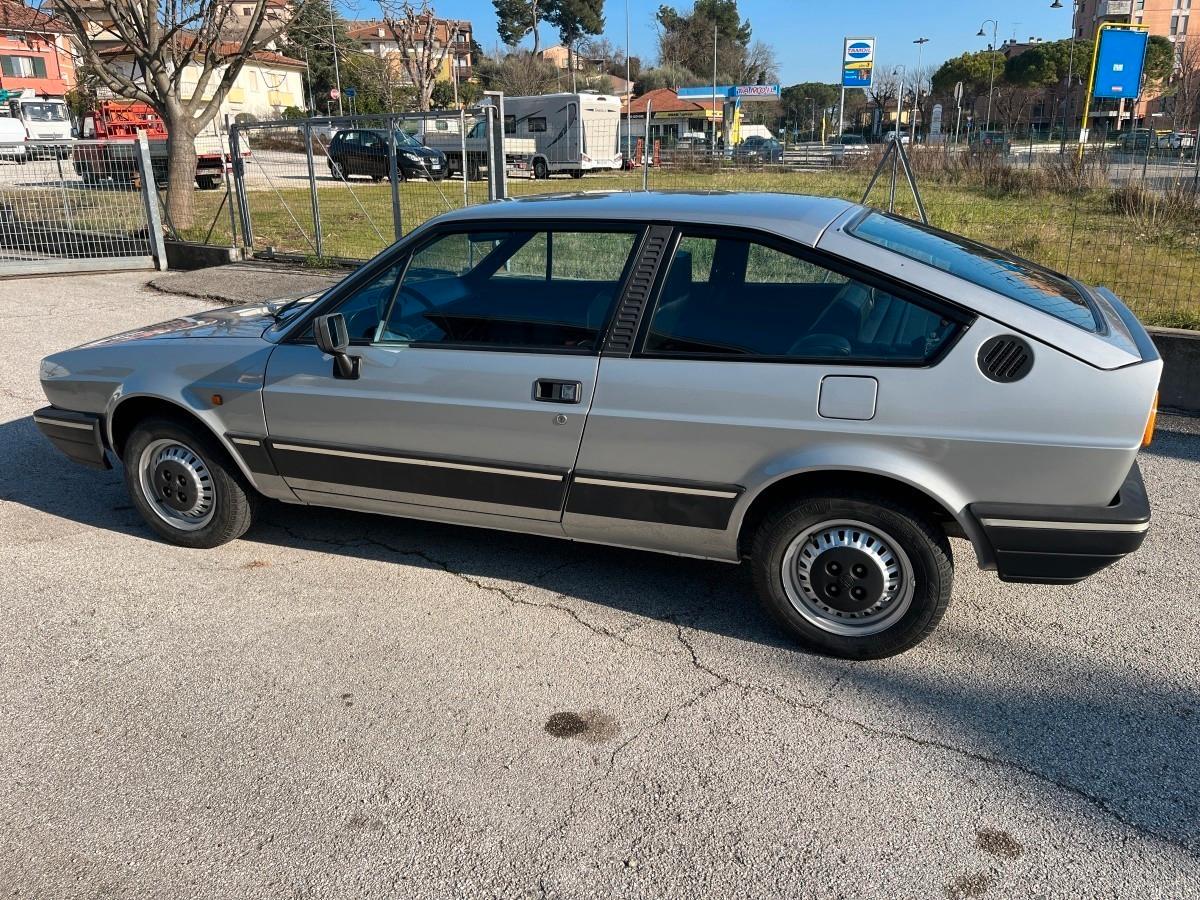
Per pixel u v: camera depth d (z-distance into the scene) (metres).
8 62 55.84
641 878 2.45
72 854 2.55
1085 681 3.33
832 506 3.27
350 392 3.81
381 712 3.17
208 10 15.11
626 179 23.80
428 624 3.74
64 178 14.66
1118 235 11.56
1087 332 3.03
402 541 4.52
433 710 3.18
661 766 2.89
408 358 3.71
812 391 3.17
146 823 2.67
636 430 3.40
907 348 3.11
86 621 3.77
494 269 3.67
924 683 3.32
